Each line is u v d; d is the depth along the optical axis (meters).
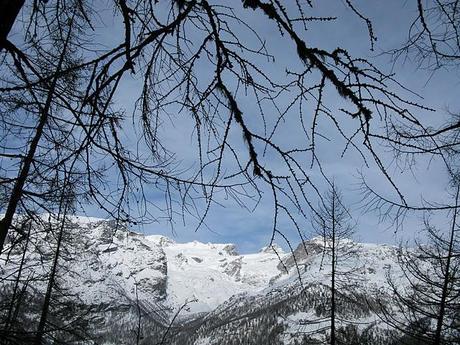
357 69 2.00
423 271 7.64
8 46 2.12
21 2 1.76
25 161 2.89
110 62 2.09
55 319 7.73
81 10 2.38
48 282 8.38
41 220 4.88
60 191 2.90
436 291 7.62
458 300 7.62
